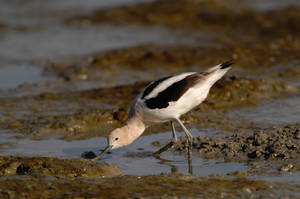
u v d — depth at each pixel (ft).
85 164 29.19
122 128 33.04
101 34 81.35
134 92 48.65
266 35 73.61
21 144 36.29
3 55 71.10
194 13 86.48
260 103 44.37
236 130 37.11
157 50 67.41
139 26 84.64
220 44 70.23
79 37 80.38
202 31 79.00
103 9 95.09
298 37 70.54
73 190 25.23
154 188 25.31
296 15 80.53
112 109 42.22
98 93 49.52
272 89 47.26
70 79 57.11
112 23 87.56
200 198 23.79
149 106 31.86
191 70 58.49
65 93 50.70
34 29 86.99
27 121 41.63
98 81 56.34
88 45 74.84
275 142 31.37
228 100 44.75
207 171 28.91
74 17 92.79
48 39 79.97
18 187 25.59
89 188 25.49
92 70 60.44
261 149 30.99
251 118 40.11
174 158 32.07
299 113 40.81
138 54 65.77
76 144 36.40
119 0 100.48
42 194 24.75
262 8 86.63
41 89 53.67
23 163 29.04
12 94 51.80
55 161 29.45
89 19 90.74
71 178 27.20
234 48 65.16
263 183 25.58
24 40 79.77
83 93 50.16
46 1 107.24
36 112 44.27
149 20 86.53
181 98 31.17
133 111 32.89
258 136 32.76
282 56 61.82
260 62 59.82
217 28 79.77
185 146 33.83
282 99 45.37
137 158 32.50
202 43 71.46
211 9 86.99
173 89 31.24
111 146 32.81
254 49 65.05
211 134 36.63
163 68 60.13
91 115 41.19
